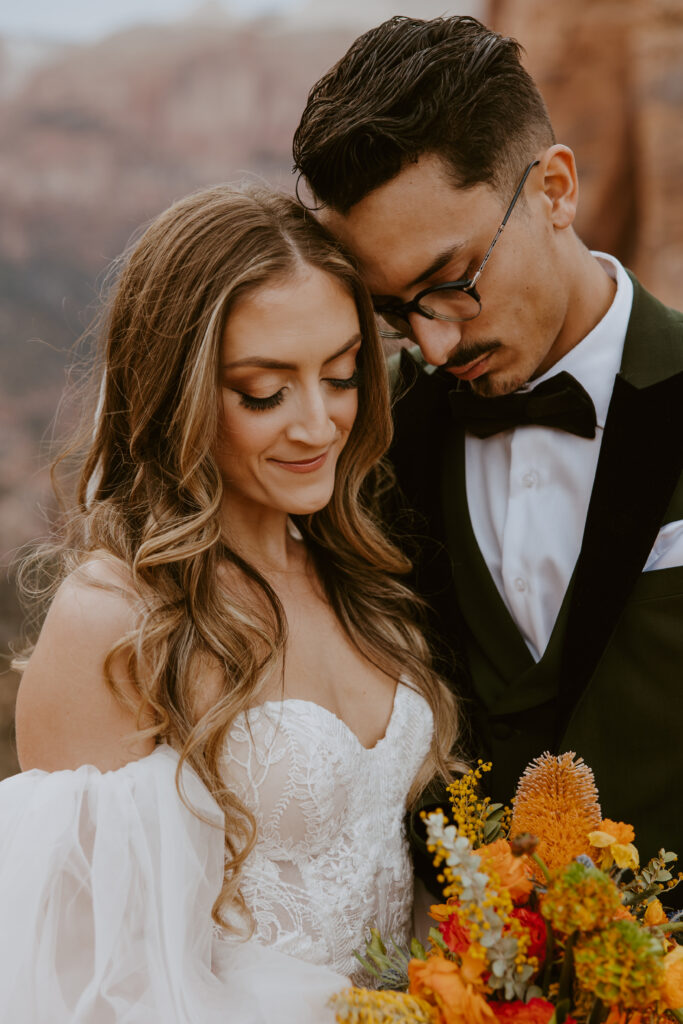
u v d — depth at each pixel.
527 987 1.23
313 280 1.51
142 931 1.37
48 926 1.35
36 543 1.73
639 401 1.79
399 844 1.71
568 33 7.04
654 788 1.78
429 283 1.70
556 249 1.80
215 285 1.49
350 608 1.82
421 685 1.81
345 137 1.58
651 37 6.79
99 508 1.63
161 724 1.46
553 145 1.81
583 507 1.89
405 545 2.02
